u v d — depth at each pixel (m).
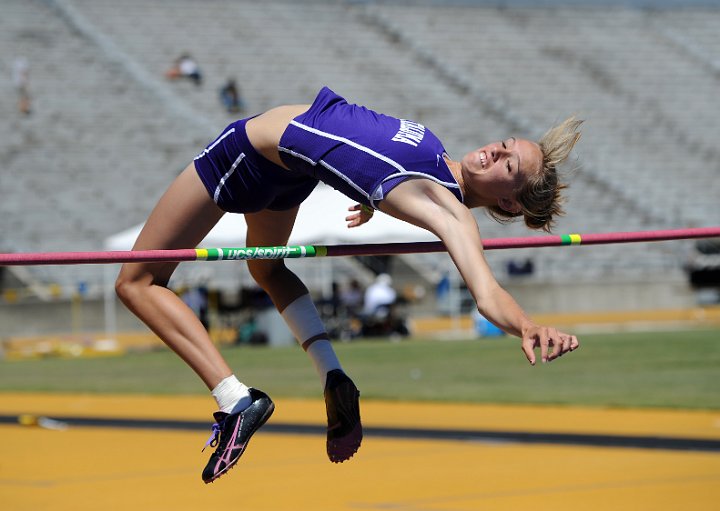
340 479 18.14
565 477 17.83
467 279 9.87
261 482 18.00
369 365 42.34
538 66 97.19
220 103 83.62
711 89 98.19
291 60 90.88
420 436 22.97
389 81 90.81
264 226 12.23
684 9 110.50
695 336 52.88
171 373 42.50
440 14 102.19
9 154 73.88
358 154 10.60
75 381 39.72
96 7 92.19
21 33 86.62
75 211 70.06
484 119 88.50
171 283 58.84
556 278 73.81
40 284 65.62
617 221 79.75
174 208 11.26
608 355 43.44
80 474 19.09
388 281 62.09
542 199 11.02
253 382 36.72
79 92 81.50
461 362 42.66
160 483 18.09
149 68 86.00
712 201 84.06
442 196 10.41
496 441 22.02
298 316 12.23
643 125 91.56
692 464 18.73
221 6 95.75
